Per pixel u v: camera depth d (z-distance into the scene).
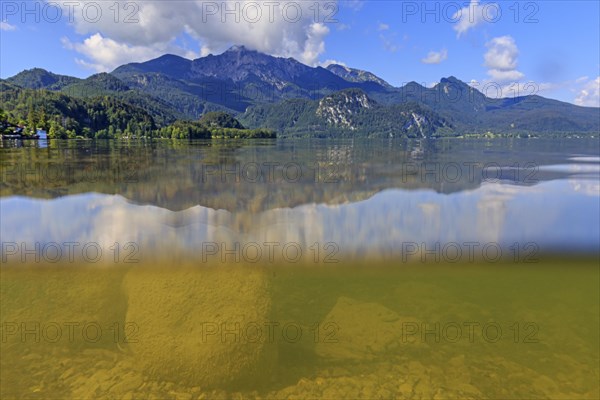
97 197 9.60
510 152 25.02
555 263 7.39
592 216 8.45
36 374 4.28
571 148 30.77
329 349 4.88
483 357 4.61
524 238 7.43
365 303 6.07
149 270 5.49
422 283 7.18
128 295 5.11
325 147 31.62
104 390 4.09
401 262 7.40
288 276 7.44
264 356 4.48
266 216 8.37
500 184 11.55
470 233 7.59
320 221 8.20
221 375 4.26
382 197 9.90
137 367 4.43
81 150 26.55
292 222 8.12
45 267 6.16
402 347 4.88
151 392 4.12
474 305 6.07
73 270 5.99
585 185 11.45
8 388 4.05
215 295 4.82
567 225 7.91
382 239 7.30
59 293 5.72
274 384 4.27
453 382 4.19
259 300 4.79
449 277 7.61
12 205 8.92
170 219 8.20
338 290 6.75
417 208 9.05
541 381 4.16
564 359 4.54
